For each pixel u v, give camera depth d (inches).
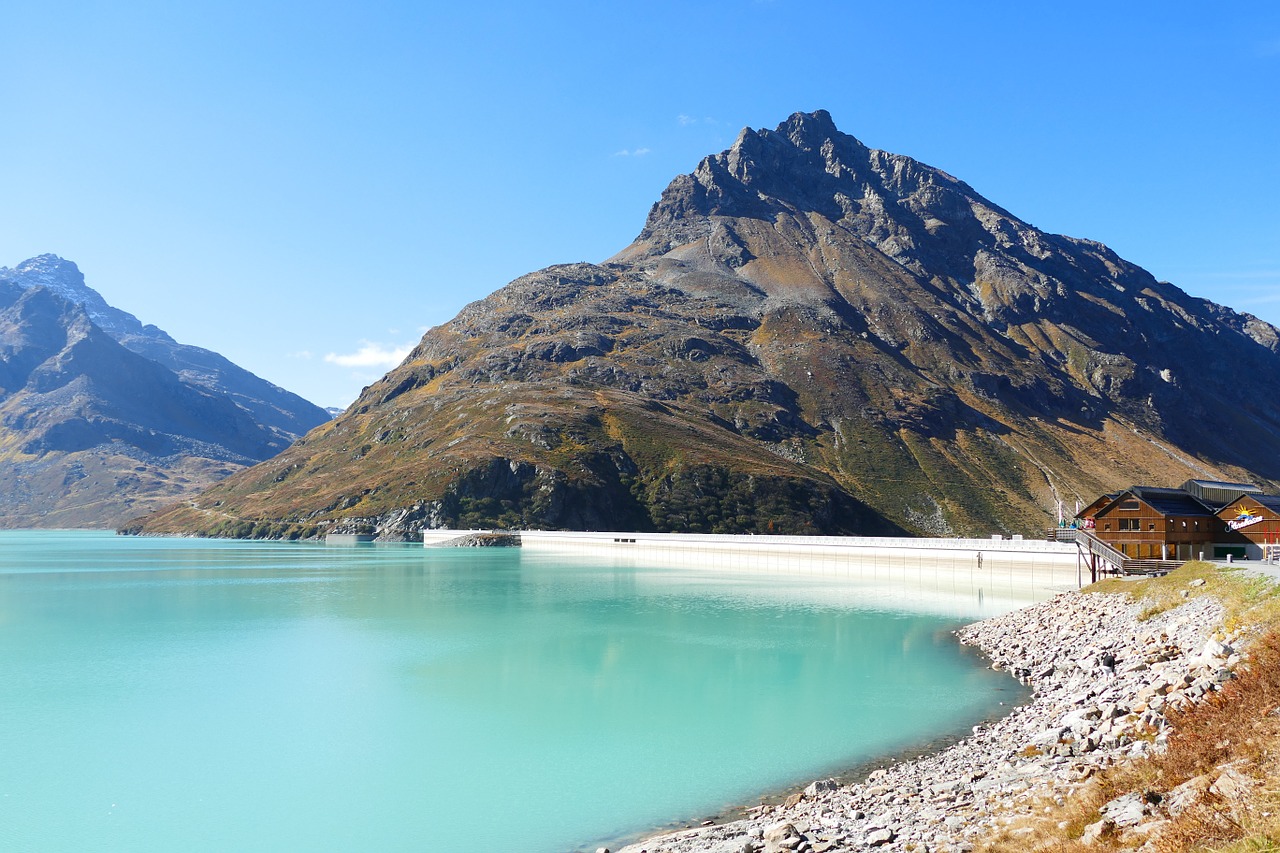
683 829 1160.8
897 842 861.2
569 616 3425.2
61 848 1173.1
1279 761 689.0
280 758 1545.3
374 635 2925.7
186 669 2336.4
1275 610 1378.0
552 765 1480.1
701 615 3427.7
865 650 2544.3
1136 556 3083.2
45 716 1839.3
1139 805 727.7
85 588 4692.4
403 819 1256.2
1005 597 4030.5
